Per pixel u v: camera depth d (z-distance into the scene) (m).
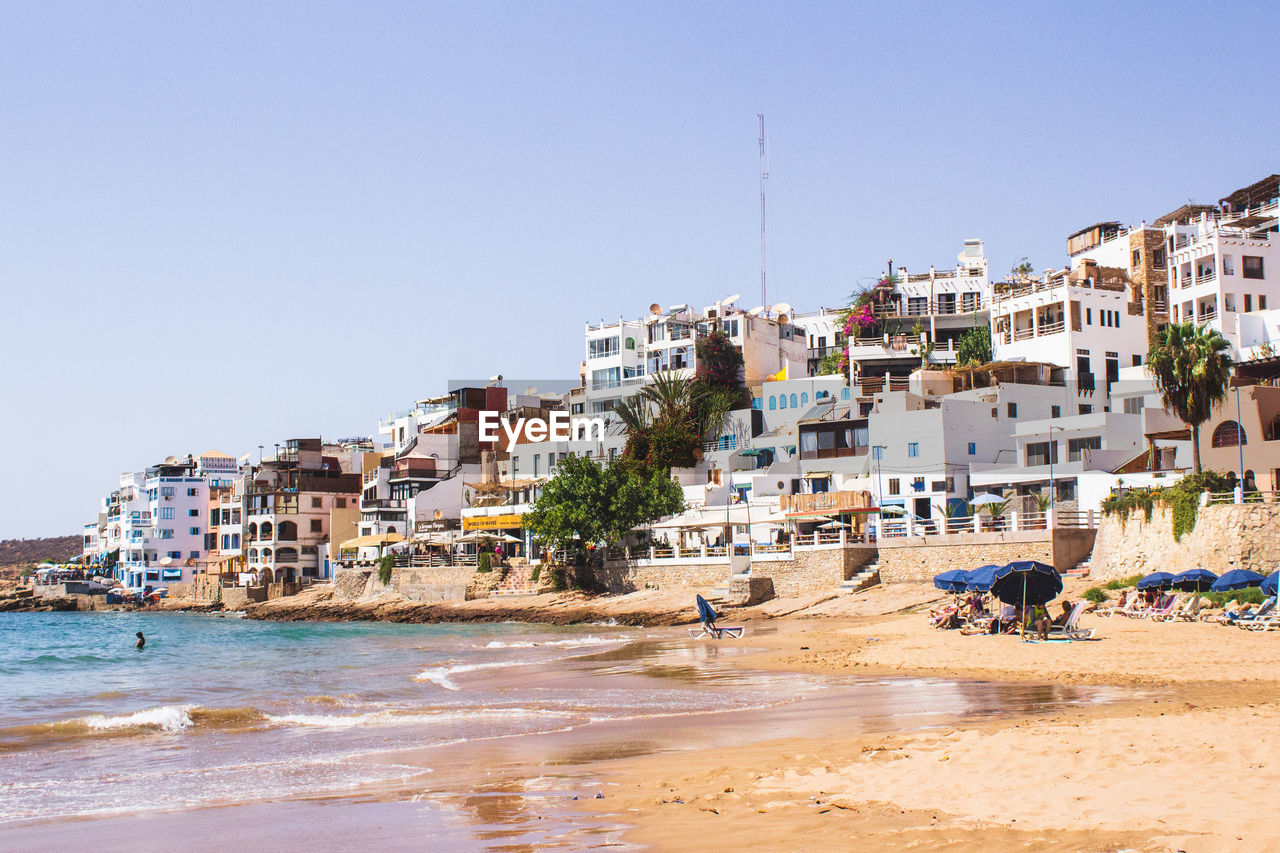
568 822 13.76
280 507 136.88
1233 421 58.12
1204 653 32.34
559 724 24.58
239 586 130.38
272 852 13.00
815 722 22.53
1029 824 11.79
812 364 127.75
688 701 28.14
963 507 73.94
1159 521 51.06
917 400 84.94
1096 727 18.11
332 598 117.06
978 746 16.92
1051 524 57.84
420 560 108.50
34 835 14.67
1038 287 98.31
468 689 33.78
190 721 26.92
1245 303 88.38
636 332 124.31
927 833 11.70
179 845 13.66
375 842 13.27
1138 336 95.00
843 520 71.25
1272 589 41.12
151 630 93.44
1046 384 89.69
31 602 152.50
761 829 12.49
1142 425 72.75
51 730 25.83
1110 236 109.25
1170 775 13.79
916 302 125.50
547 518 85.94
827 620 57.34
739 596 68.69
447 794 16.30
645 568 82.12
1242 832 10.73
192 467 168.25
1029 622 38.84
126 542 162.12
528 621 82.06
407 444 138.50
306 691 35.41
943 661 34.19
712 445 107.31
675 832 12.70
